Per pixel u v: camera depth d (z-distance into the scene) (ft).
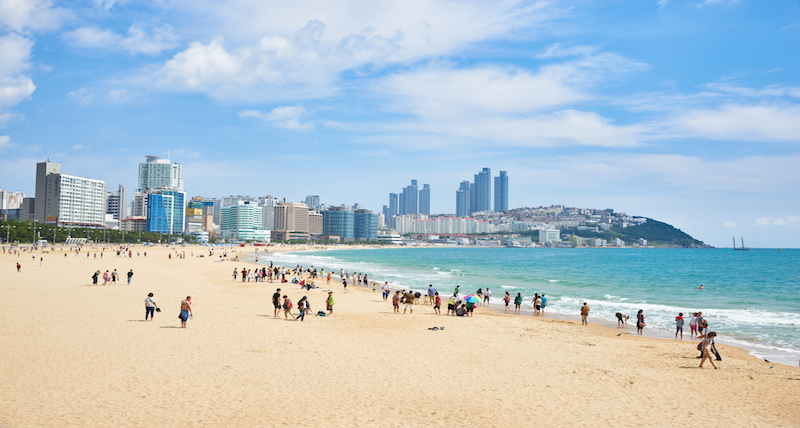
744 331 115.85
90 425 44.52
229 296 156.56
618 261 596.70
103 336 84.64
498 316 132.77
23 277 204.64
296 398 54.39
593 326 121.49
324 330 98.43
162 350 75.25
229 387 57.52
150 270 278.46
